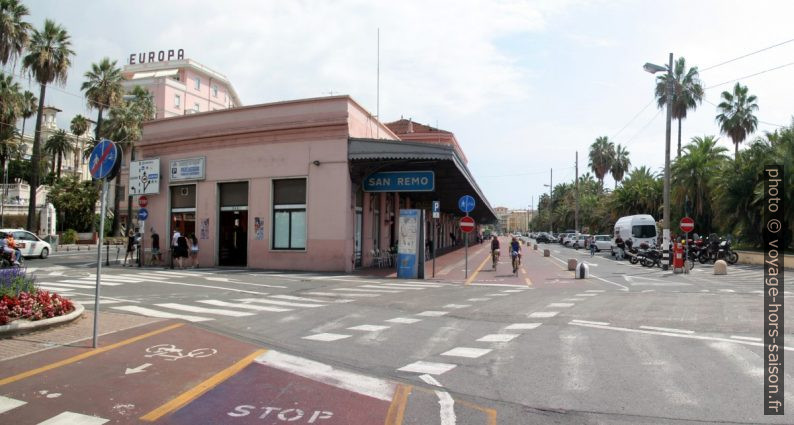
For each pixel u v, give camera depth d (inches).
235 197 954.7
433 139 1962.4
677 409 197.6
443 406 203.8
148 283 650.8
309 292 595.2
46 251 1178.6
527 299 543.2
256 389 222.4
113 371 242.5
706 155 1513.3
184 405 200.2
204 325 374.0
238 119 940.6
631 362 269.4
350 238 871.7
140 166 1035.9
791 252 1093.8
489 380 240.7
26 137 2691.9
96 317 287.4
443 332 360.2
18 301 329.4
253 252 912.3
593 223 2950.3
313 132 874.1
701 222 1531.7
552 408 201.5
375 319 414.9
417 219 813.9
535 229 6338.6
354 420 187.3
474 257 1494.8
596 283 740.0
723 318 397.4
